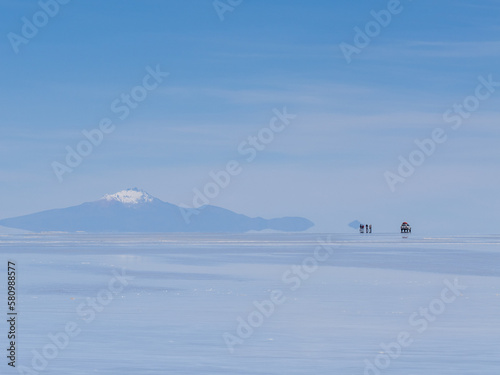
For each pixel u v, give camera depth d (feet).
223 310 169.58
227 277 265.54
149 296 200.13
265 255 442.09
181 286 229.86
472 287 225.97
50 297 197.36
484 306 176.76
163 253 476.13
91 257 419.33
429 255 441.27
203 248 578.25
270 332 138.31
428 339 131.03
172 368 107.45
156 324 147.84
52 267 322.96
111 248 582.35
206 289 219.82
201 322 150.41
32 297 197.47
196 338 131.54
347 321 152.35
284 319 155.02
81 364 109.91
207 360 112.88
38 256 433.07
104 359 113.29
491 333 136.98
